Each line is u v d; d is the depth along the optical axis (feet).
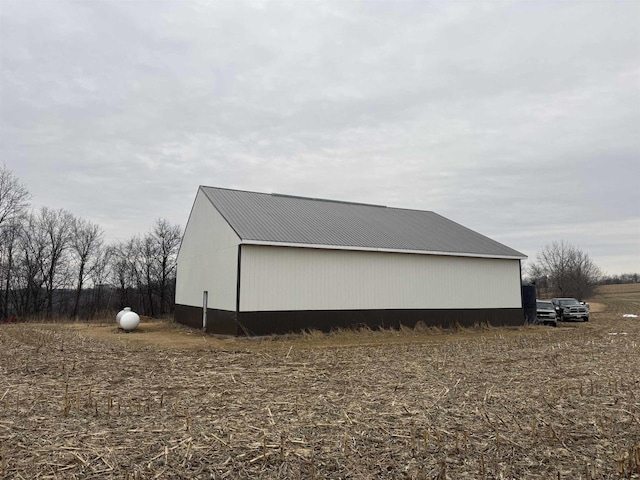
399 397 28.96
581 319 115.03
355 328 69.26
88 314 144.36
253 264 63.00
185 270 90.33
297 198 89.61
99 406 26.50
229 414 24.81
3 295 141.69
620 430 22.27
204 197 79.71
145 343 60.49
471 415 24.86
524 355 48.42
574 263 233.55
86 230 159.94
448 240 84.43
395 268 74.02
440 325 77.46
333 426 22.74
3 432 21.38
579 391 30.66
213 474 16.94
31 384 32.32
